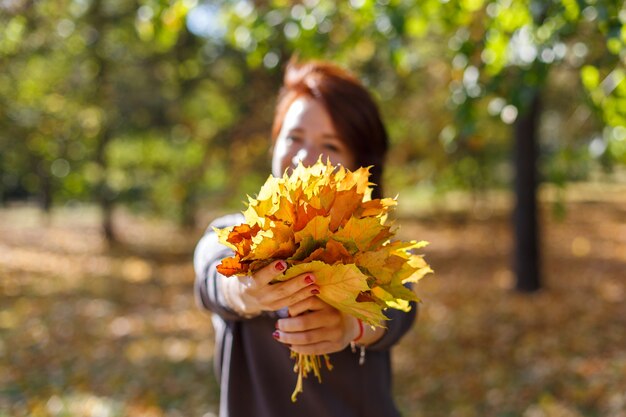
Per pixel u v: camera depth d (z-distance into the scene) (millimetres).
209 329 8859
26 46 11953
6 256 15188
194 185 17109
